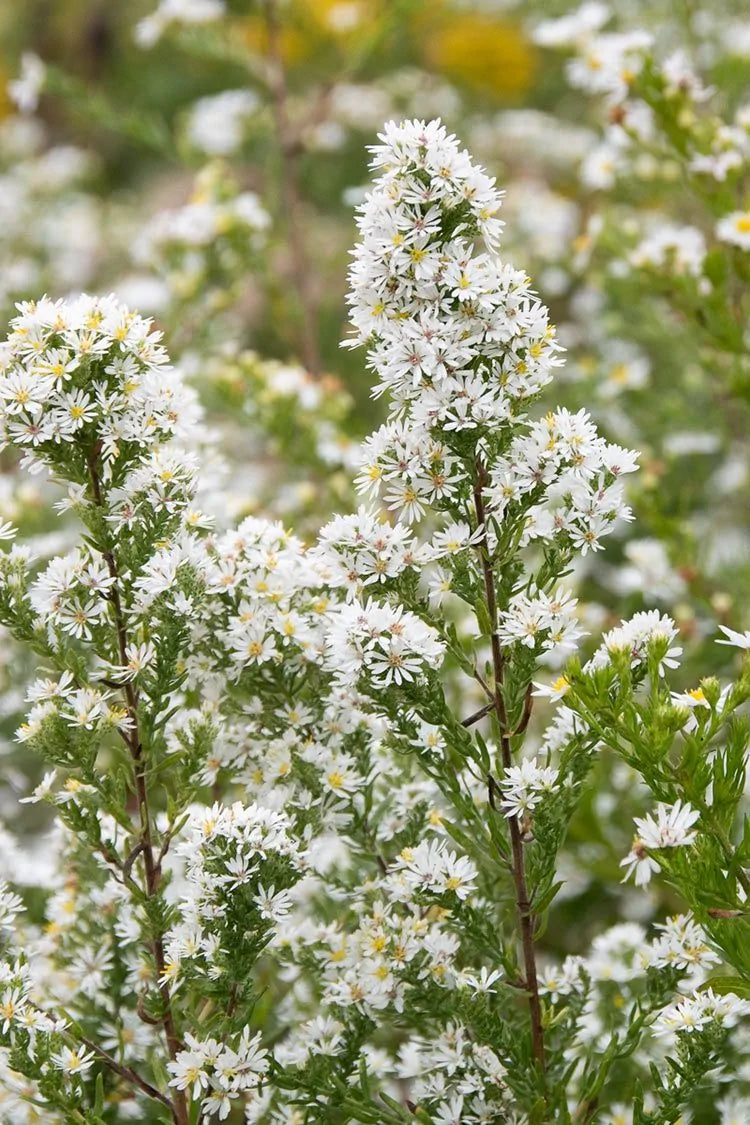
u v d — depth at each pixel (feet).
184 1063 3.53
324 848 3.92
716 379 4.93
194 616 3.60
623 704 3.51
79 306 3.58
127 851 3.69
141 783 3.65
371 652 3.52
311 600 3.72
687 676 4.57
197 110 7.05
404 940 3.64
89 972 3.80
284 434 4.73
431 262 3.47
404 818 3.76
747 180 4.75
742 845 3.53
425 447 3.52
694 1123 3.88
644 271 4.58
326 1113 3.63
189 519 3.69
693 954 3.64
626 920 4.41
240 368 4.93
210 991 3.54
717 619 4.51
